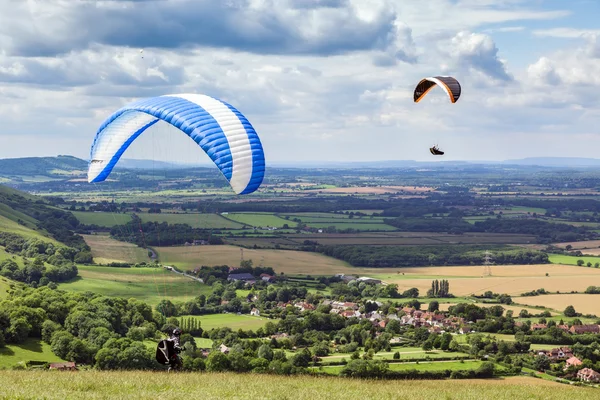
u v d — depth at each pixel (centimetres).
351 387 2930
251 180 3488
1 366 6250
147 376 2875
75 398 2156
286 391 2578
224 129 3544
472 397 2822
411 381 3931
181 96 3844
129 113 4009
